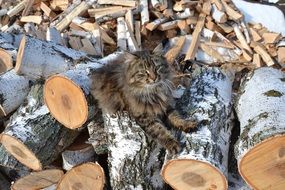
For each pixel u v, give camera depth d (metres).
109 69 1.64
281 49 2.14
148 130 1.56
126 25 2.28
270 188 1.39
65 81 1.61
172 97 1.64
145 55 1.57
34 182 1.85
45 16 2.54
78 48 2.25
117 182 1.60
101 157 1.83
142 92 1.55
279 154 1.34
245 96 1.66
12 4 2.71
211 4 2.29
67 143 1.78
